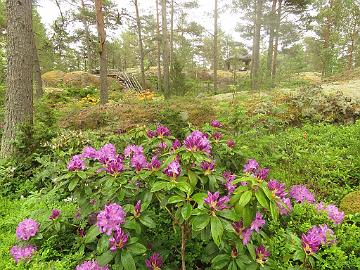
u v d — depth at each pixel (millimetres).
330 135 6594
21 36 6621
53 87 22766
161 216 3197
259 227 2342
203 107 8648
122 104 11094
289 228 2893
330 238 2639
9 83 6680
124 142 4734
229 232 2188
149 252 2662
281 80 15625
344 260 2488
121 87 25531
